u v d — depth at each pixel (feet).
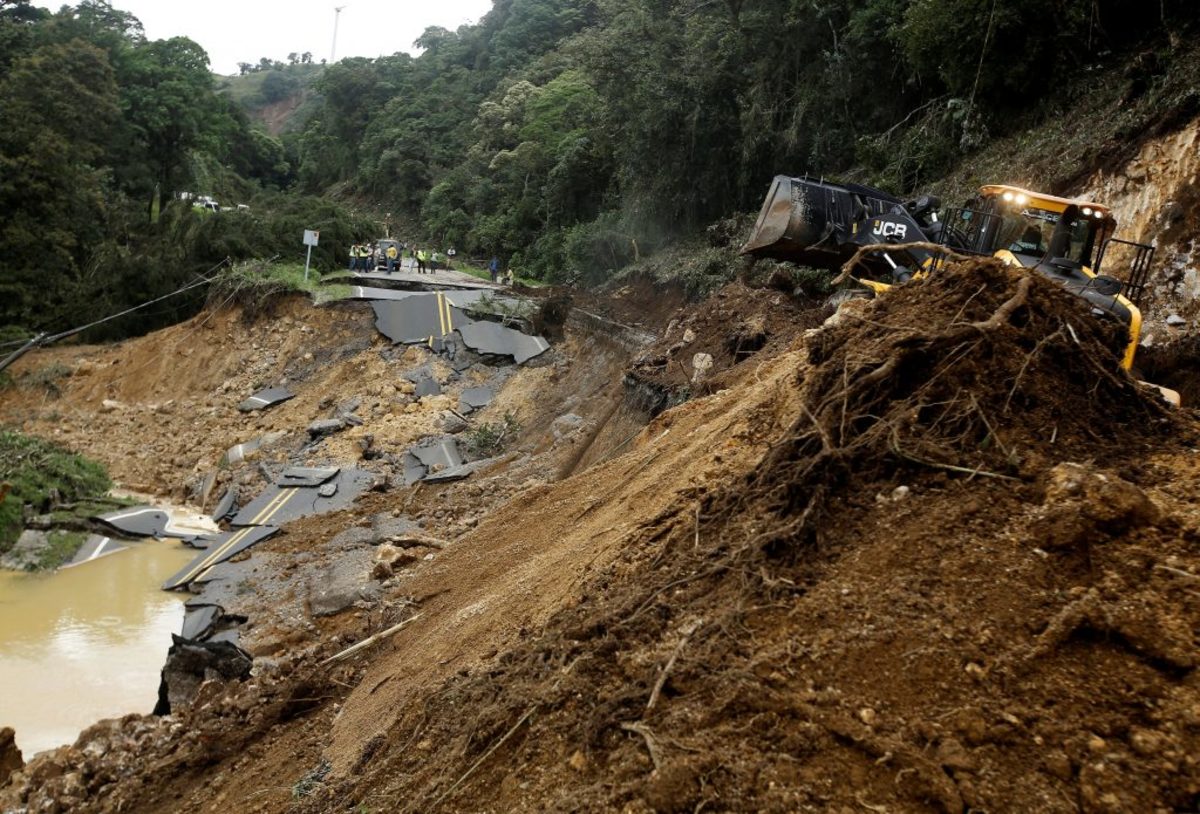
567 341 90.89
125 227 139.13
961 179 64.18
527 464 63.57
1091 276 28.86
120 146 162.50
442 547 48.60
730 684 11.81
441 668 22.68
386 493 67.67
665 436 33.99
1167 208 46.03
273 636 42.34
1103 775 9.29
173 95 172.86
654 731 11.68
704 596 14.37
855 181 74.64
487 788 13.61
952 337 15.79
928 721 10.46
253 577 54.08
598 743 12.37
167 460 86.84
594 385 77.61
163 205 169.27
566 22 253.65
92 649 50.88
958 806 9.36
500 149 200.64
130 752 31.27
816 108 81.71
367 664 30.19
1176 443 14.94
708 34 92.53
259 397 93.09
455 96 250.57
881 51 76.43
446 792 14.11
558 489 38.40
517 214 162.61
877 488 14.58
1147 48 56.90
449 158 230.27
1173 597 11.07
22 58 142.31
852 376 16.20
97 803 27.84
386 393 86.38
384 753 19.01
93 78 144.97
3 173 123.85
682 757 10.82
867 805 9.73
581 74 163.63
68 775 30.14
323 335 100.53
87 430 96.99
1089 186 51.78
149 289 125.59
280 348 101.55
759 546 14.06
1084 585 11.69
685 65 95.55
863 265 37.88
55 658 49.44
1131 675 10.34
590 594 18.76
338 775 20.33
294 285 105.91
